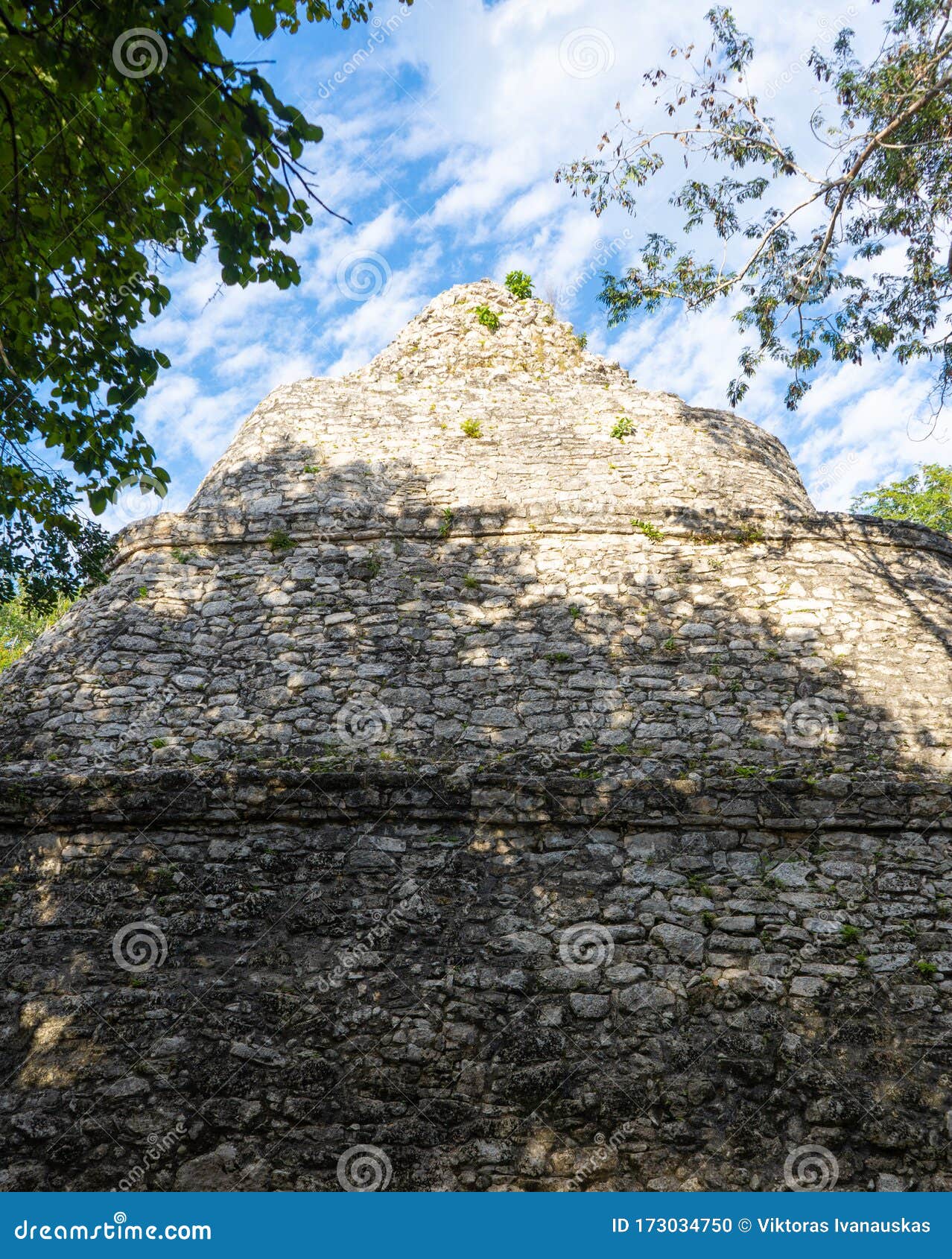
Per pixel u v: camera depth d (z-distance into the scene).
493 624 10.17
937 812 7.57
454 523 11.16
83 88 5.32
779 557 10.70
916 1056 6.64
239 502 12.23
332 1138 6.42
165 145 5.78
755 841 7.61
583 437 13.65
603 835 7.68
